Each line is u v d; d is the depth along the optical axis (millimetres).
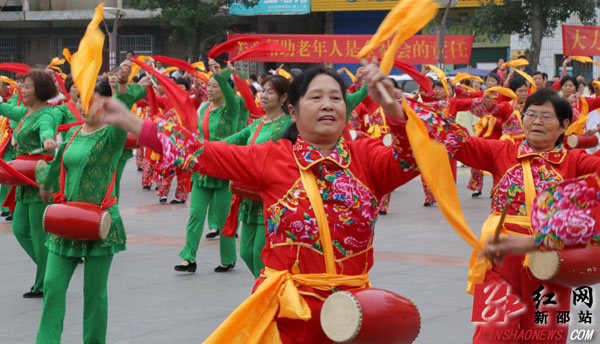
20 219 7508
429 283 7461
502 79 14656
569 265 4133
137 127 3316
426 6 3176
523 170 4570
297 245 3432
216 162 3445
